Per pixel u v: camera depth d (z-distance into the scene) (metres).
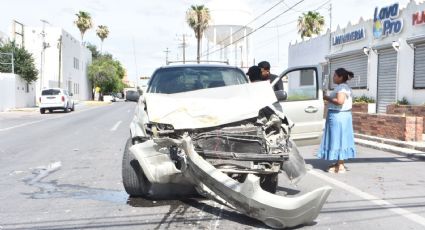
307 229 4.88
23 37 48.47
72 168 8.87
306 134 7.98
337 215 5.43
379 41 18.69
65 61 55.88
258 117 5.61
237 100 5.80
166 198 6.24
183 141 4.91
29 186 7.23
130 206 5.87
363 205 5.89
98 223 5.14
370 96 19.55
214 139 5.25
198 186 5.20
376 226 4.99
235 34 42.41
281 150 5.27
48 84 48.38
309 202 4.65
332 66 23.75
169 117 5.41
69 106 32.91
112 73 75.12
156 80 7.04
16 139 14.34
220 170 5.05
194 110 5.55
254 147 5.27
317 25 40.38
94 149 11.77
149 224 5.09
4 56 41.06
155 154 5.25
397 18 17.19
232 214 5.44
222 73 7.23
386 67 18.30
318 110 8.04
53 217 5.41
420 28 15.82
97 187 7.06
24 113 31.67
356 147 12.49
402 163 9.46
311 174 8.07
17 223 5.18
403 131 12.26
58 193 6.69
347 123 8.07
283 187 6.88
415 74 16.16
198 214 5.46
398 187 7.02
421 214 5.48
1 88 35.50
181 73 7.18
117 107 43.28
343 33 22.34
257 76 7.29
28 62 41.84
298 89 8.51
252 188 4.63
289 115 7.79
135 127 5.86
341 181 7.45
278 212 4.61
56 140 13.95
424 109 14.66
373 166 9.05
